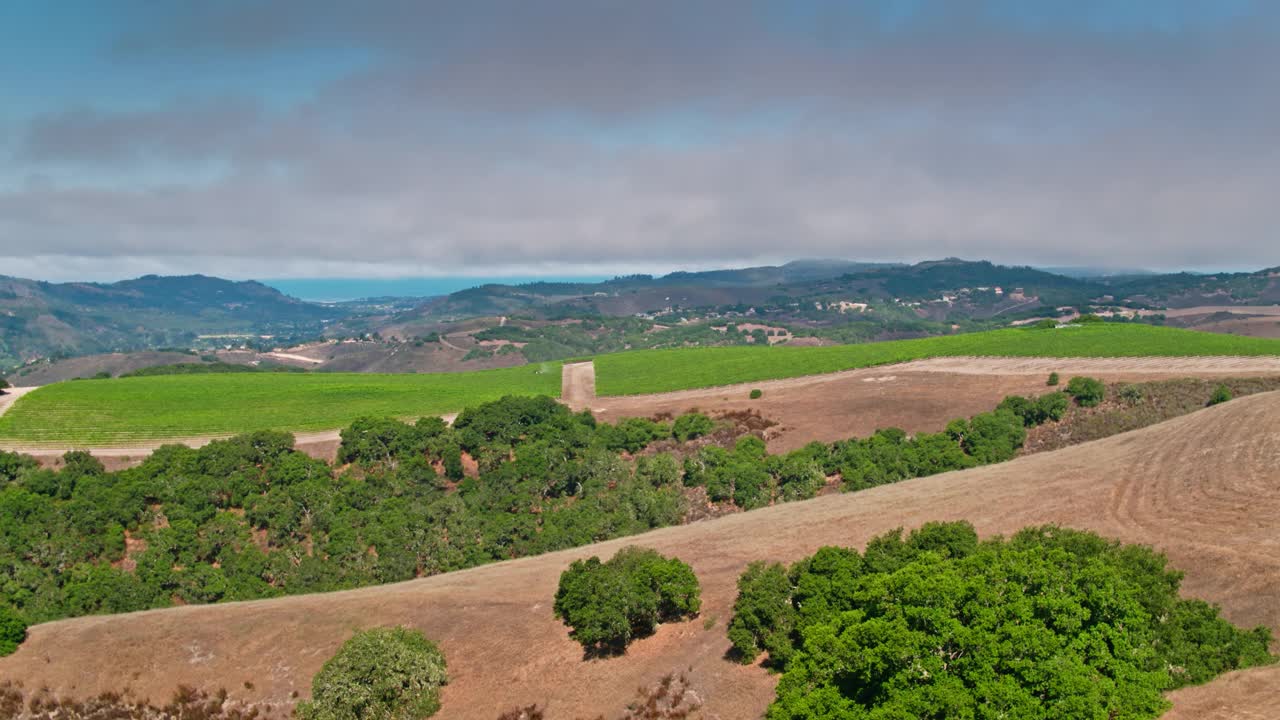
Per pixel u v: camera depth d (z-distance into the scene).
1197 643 42.69
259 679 60.41
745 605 53.47
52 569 90.69
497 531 98.88
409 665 56.19
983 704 35.19
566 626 62.44
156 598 86.94
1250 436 78.50
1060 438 118.62
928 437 116.00
